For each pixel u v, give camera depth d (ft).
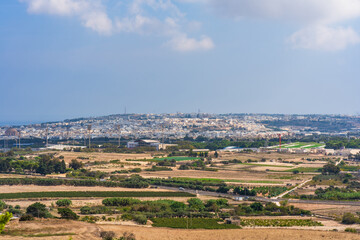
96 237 567.59
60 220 634.02
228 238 623.77
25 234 551.18
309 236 637.71
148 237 604.49
